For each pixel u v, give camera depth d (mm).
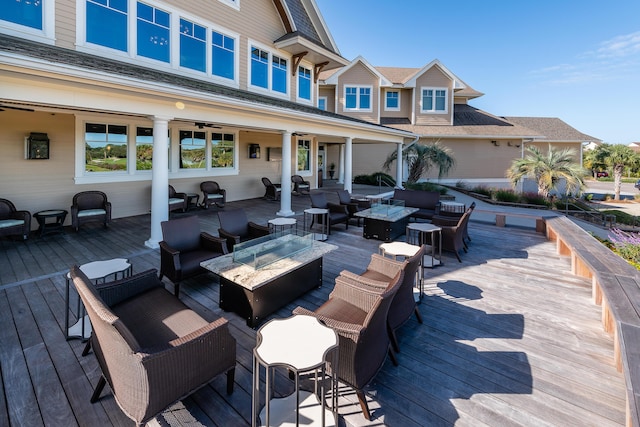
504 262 5535
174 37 8344
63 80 4473
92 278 2971
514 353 2988
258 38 10547
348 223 8148
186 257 4258
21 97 4273
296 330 2102
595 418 2248
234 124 7148
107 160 8297
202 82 8164
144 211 9117
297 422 1812
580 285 4551
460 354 2975
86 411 2248
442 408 2340
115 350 1938
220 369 2301
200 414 2260
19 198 6953
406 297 3119
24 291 4109
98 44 7078
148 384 1869
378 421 2219
